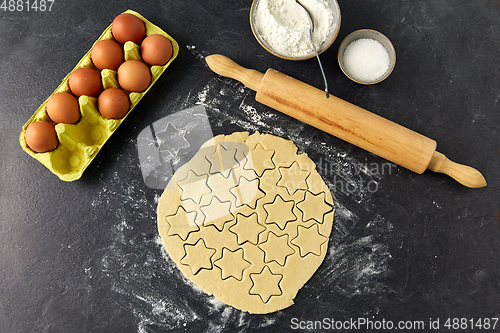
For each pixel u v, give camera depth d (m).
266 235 0.69
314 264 0.69
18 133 0.72
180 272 0.70
